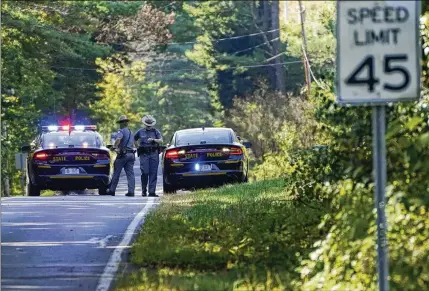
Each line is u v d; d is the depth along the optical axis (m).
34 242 38.12
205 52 196.88
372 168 29.05
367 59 21.28
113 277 30.19
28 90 113.38
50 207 53.59
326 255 26.75
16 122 115.81
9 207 53.66
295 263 29.72
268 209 41.88
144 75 187.88
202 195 56.69
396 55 21.27
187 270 30.42
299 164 37.34
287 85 188.12
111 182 69.94
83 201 58.56
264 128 123.31
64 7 116.12
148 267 31.47
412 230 25.98
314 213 35.28
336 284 25.89
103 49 135.88
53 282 29.66
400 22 21.28
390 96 21.25
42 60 118.62
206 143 69.00
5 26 106.75
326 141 35.69
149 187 69.25
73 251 35.59
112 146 69.25
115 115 164.25
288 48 173.12
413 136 27.16
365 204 26.23
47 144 69.81
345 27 21.33
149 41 159.50
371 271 25.34
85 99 159.88
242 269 29.36
